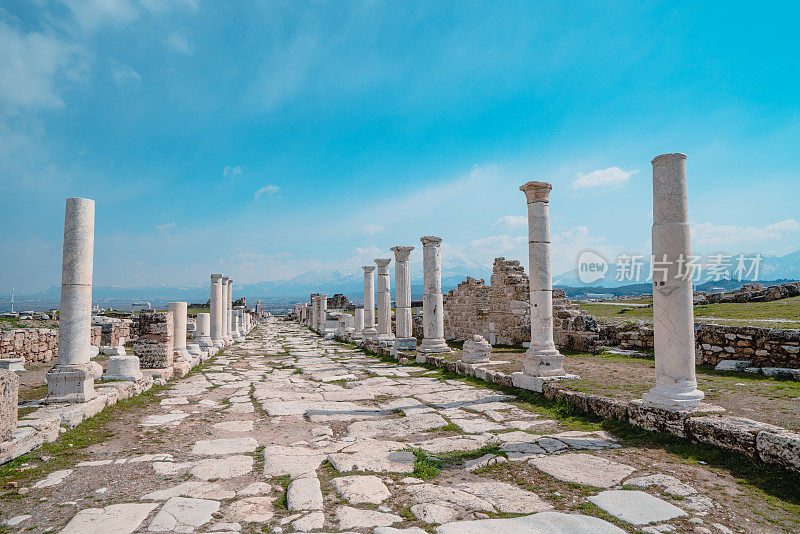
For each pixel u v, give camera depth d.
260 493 5.05
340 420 8.65
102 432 7.86
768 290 23.31
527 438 6.94
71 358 8.75
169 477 5.64
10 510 4.67
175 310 16.64
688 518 4.17
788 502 4.51
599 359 14.30
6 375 6.22
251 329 46.56
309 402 10.38
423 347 16.64
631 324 16.25
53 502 4.87
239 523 4.29
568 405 8.77
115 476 5.68
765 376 10.52
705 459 5.77
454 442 6.90
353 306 60.00
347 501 4.74
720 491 4.78
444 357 15.39
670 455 5.99
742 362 11.38
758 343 11.36
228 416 9.12
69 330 8.77
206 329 21.86
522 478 5.31
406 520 4.27
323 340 31.61
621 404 7.53
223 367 17.28
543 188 11.26
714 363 12.31
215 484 5.36
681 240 6.93
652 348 14.95
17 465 6.06
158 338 14.15
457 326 24.08
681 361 6.82
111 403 9.72
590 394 8.59
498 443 6.75
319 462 6.10
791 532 3.91
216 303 24.59
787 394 8.25
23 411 7.90
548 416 8.41
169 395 11.44
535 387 10.07
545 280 10.94
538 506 4.53
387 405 9.85
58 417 7.43
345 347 25.66
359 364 17.66
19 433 6.55
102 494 5.09
